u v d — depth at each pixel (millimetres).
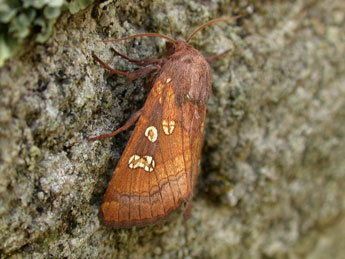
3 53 54
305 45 84
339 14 88
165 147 64
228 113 77
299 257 99
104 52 64
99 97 63
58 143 60
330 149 95
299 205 95
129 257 74
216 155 79
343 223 108
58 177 61
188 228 79
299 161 89
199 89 65
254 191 83
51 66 58
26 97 57
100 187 66
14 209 58
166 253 78
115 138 67
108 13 63
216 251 82
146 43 69
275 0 80
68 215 63
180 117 64
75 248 64
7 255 60
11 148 57
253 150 81
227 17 75
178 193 65
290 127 85
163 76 63
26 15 55
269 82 79
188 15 71
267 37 79
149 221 64
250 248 87
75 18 60
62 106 60
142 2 67
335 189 101
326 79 88
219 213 82
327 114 90
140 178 63
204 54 74
